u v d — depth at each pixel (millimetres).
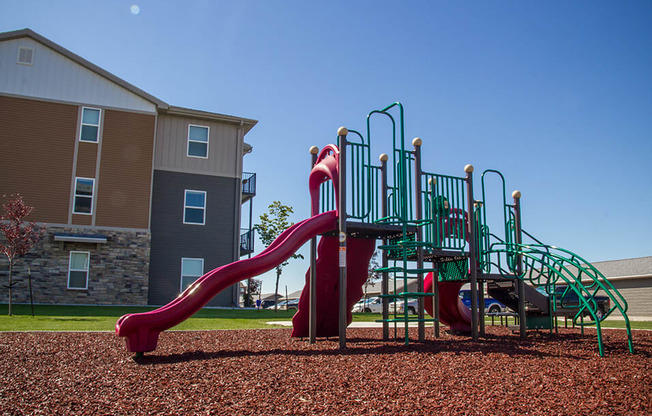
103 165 19828
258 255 7348
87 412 3684
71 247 18828
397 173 8008
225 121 22469
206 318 13719
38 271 18250
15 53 19328
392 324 13648
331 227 7906
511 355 6043
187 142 21828
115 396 4117
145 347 6215
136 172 20234
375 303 30750
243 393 4152
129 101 20609
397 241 8461
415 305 27688
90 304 18641
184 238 21062
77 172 19453
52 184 19047
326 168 8141
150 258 20391
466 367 5180
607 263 29234
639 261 27906
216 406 3799
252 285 33156
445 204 8750
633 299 26062
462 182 8922
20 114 19031
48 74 19641
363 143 7953
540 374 4859
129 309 16234
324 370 5027
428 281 10922
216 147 22281
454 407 3730
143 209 20094
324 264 8844
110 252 19312
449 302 10672
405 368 5113
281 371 4996
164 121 21625
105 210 19578
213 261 21359
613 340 8758
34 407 3816
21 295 17891
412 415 3551
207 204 21672
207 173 21906
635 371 5074
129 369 5293
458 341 8312
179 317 6531
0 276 17734
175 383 4539
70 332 8828
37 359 5965
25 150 18891
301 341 8258
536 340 8734
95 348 6922
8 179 18500
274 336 9094
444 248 8453
